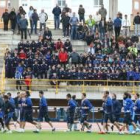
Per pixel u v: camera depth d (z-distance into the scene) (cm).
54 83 8994
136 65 9306
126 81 9025
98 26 10244
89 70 9088
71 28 10225
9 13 10350
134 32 10619
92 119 8706
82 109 7219
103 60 9275
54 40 10231
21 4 12262
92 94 8906
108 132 7156
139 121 7206
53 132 7088
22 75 9062
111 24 10331
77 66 9219
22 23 10144
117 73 9088
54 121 8725
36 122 7700
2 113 7062
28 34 10319
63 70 9081
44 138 6319
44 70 9150
